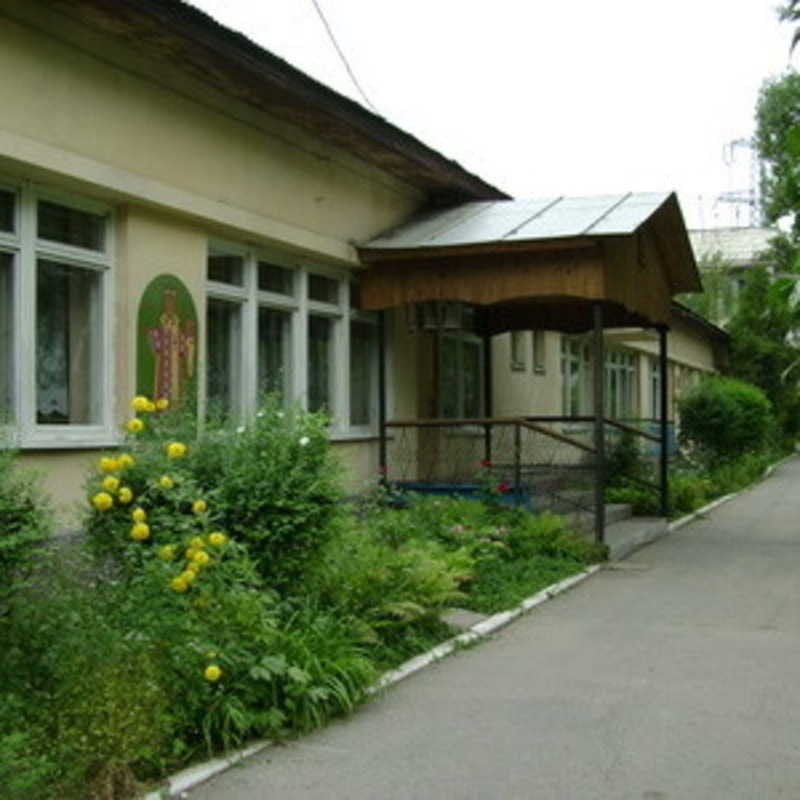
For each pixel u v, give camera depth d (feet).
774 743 19.83
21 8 27.86
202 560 19.92
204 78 34.73
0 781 14.89
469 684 24.12
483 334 55.47
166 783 17.29
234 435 25.52
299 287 42.34
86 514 23.30
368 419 48.03
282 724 20.15
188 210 34.14
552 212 45.60
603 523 44.24
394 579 28.14
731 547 49.44
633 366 102.37
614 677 24.85
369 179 45.78
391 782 17.76
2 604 17.51
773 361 134.82
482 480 45.37
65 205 30.73
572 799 17.02
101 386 31.83
